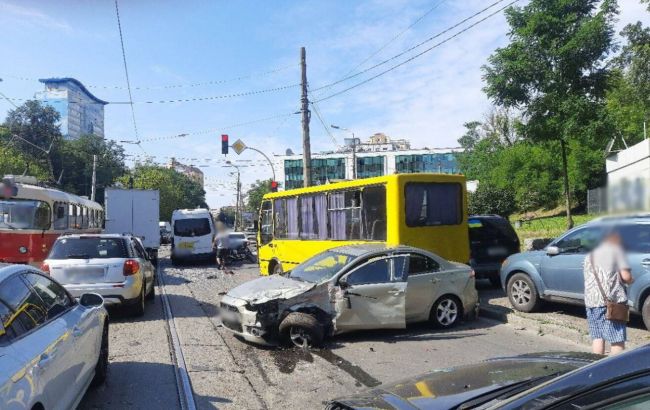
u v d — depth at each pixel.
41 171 49.12
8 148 52.09
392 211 11.04
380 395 3.17
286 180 83.94
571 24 13.73
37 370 3.63
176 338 8.71
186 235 25.73
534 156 36.75
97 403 5.68
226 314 8.39
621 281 5.61
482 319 9.99
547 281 9.47
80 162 67.75
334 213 12.81
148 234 27.25
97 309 5.95
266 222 16.28
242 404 5.69
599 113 14.07
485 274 13.33
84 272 9.82
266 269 16.12
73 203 18.72
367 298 8.43
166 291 14.98
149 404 5.66
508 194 29.44
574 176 33.66
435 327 9.21
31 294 4.49
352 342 8.37
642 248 7.76
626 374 2.03
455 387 3.08
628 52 28.86
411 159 81.00
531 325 9.08
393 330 9.15
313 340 7.92
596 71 14.18
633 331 8.16
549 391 2.17
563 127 14.09
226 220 22.81
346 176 81.44
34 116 63.53
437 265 9.31
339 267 8.73
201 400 5.80
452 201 11.61
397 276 8.80
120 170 72.19
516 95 14.36
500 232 13.48
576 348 7.81
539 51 13.94
